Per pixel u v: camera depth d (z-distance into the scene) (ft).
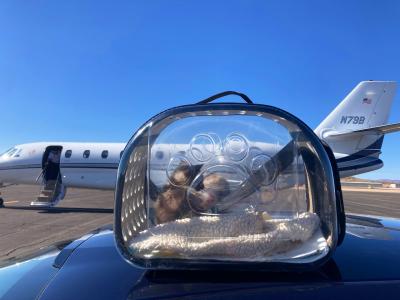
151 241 3.22
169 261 3.02
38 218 26.40
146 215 3.66
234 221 3.39
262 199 3.68
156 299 2.86
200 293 2.89
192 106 3.50
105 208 34.17
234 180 3.70
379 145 37.27
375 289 2.97
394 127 28.55
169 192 3.69
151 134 3.62
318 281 3.02
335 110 37.58
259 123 3.63
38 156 35.99
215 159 3.72
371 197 63.72
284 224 3.36
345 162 36.73
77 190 65.77
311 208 3.63
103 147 35.29
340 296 2.89
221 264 2.98
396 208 39.55
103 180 34.76
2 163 36.35
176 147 3.74
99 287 3.05
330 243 3.16
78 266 3.50
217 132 3.71
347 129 37.19
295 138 3.61
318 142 3.42
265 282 2.98
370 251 3.72
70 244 4.42
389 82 37.17
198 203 3.67
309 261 3.01
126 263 3.45
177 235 3.27
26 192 63.52
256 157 3.70
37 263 3.82
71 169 34.99
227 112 3.53
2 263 4.18
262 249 3.11
